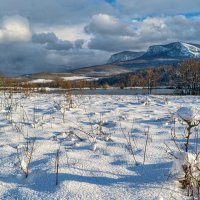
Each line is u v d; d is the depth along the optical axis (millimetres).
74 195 2314
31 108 8047
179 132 4559
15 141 4137
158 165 2977
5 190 2508
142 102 9836
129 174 2760
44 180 2656
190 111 2857
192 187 2350
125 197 2258
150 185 2461
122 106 8703
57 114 6758
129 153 3438
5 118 6145
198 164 2512
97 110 7590
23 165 2898
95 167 2949
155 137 4246
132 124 5344
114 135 4465
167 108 8039
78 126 5250
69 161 3131
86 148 3707
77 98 12391
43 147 3748
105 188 2432
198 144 3793
